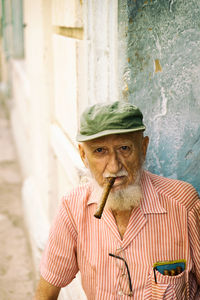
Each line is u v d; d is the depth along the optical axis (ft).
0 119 34.30
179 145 7.70
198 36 7.27
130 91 7.34
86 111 5.41
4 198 20.29
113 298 5.83
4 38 30.25
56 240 6.13
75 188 6.17
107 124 5.24
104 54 7.47
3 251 15.56
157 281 5.68
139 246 5.72
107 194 5.36
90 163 5.62
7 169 24.32
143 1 6.98
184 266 5.79
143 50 7.19
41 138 12.73
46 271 6.30
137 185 5.61
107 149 5.44
